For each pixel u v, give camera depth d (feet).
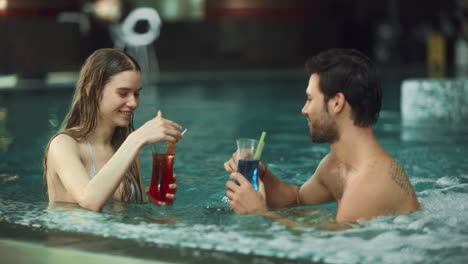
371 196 7.38
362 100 7.38
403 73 50.65
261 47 59.06
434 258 6.39
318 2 61.36
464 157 13.98
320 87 7.48
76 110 9.40
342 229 7.30
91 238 7.24
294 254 6.53
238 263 6.33
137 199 9.41
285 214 8.32
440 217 7.68
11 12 43.98
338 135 7.61
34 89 36.86
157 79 46.39
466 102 21.99
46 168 9.36
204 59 58.39
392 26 64.18
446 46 64.08
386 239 6.91
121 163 8.38
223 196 10.09
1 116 24.06
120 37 50.26
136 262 6.43
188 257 6.52
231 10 58.95
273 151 15.20
